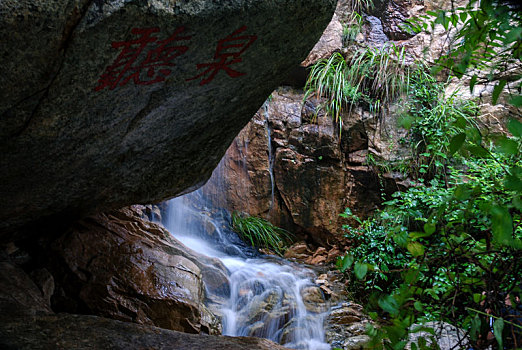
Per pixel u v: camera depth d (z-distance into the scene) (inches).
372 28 303.3
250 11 82.7
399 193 234.2
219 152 132.0
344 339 188.7
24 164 93.7
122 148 106.3
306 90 282.0
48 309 114.0
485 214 58.0
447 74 267.4
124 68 81.0
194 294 143.7
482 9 52.8
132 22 73.0
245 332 181.9
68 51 72.3
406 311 56.6
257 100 114.4
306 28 94.5
